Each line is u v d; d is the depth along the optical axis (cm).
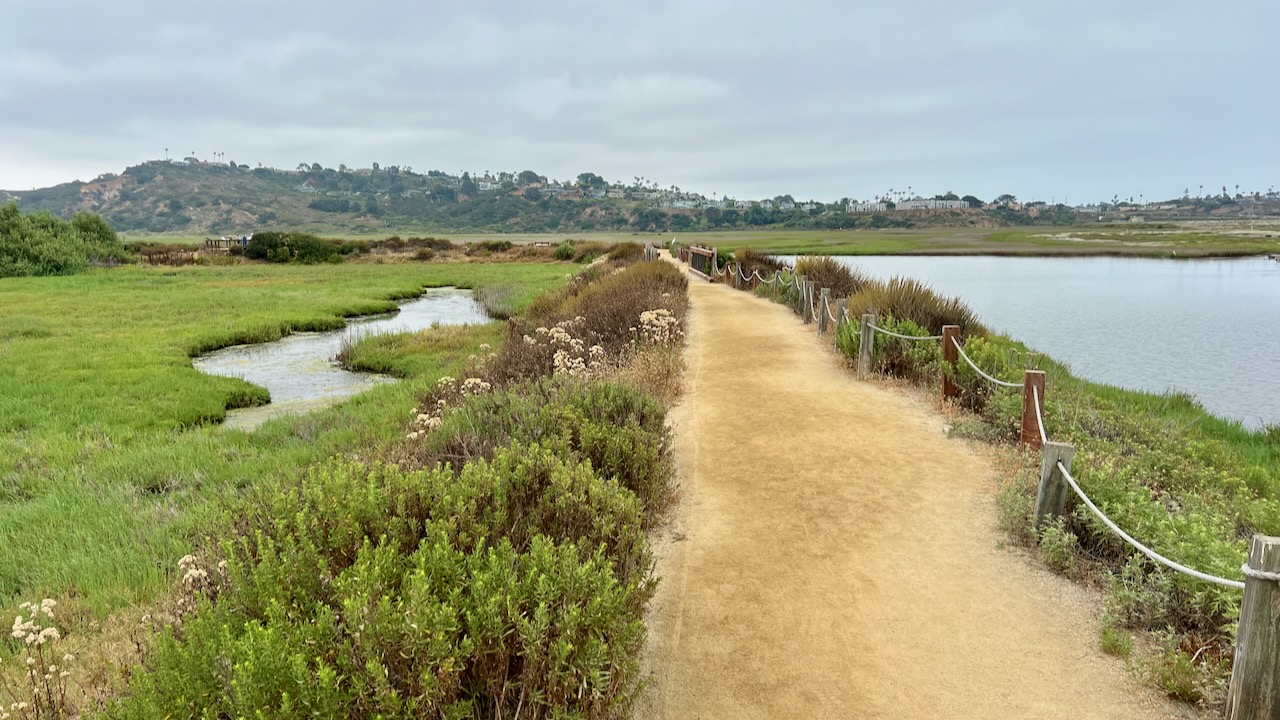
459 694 288
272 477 746
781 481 639
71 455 930
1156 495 594
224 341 1947
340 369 1639
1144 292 3509
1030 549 503
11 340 1836
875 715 338
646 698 350
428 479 414
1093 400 1070
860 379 1033
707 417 852
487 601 283
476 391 894
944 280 4316
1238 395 1457
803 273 2019
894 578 465
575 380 727
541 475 450
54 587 561
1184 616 401
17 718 369
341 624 278
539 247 6531
